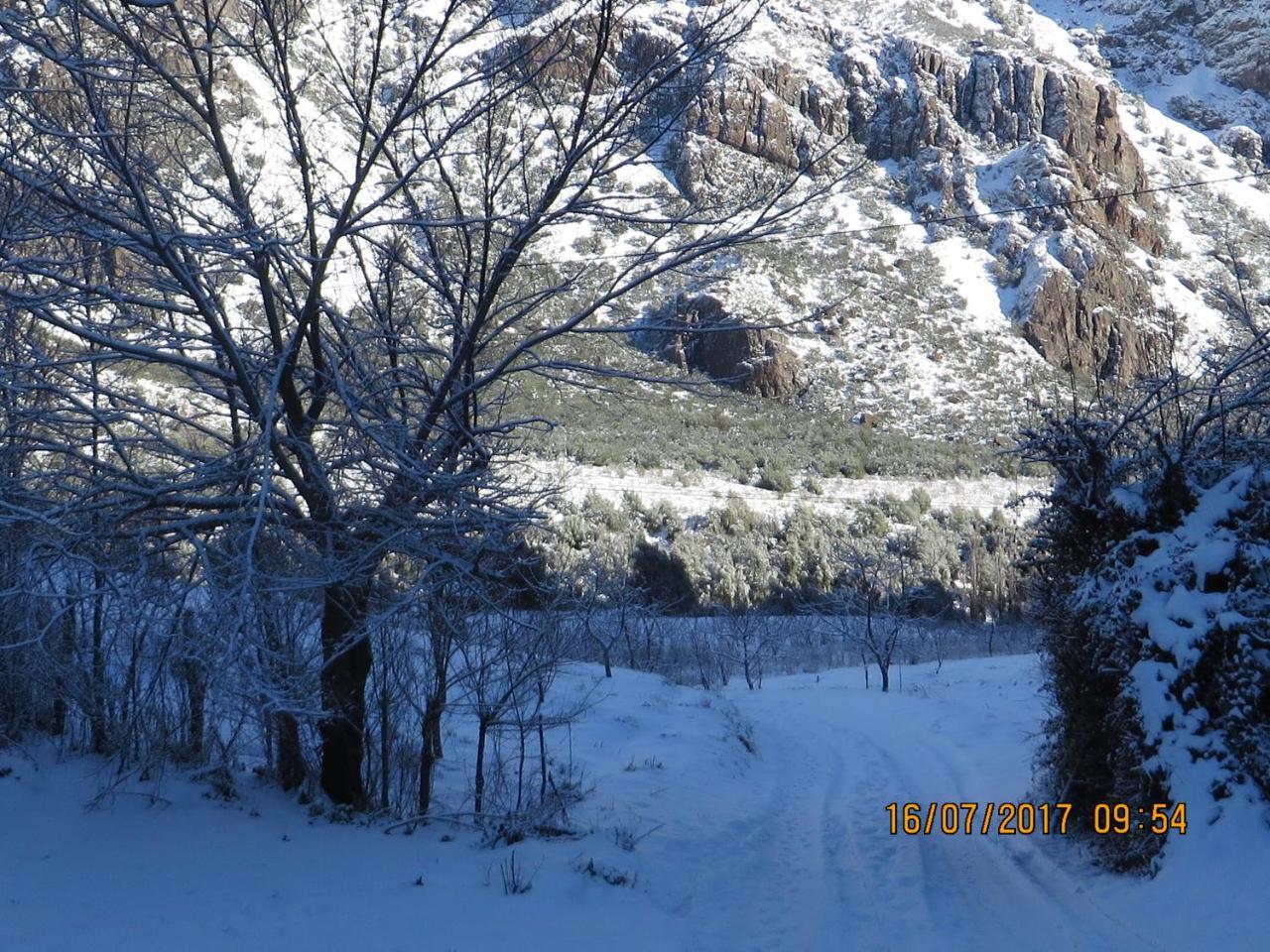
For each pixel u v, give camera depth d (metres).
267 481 6.80
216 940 6.29
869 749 17.52
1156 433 8.86
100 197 7.98
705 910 8.12
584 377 11.68
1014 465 53.84
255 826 8.52
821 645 40.41
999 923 7.33
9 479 7.75
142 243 7.50
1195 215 98.31
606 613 27.52
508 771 12.69
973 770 13.97
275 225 8.41
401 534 7.92
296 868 7.76
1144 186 101.44
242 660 6.61
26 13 7.70
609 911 7.68
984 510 50.88
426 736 9.98
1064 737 9.73
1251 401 8.88
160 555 8.41
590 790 11.75
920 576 43.19
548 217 8.59
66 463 8.59
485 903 7.54
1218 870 6.93
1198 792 7.43
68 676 8.80
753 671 35.50
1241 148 126.19
